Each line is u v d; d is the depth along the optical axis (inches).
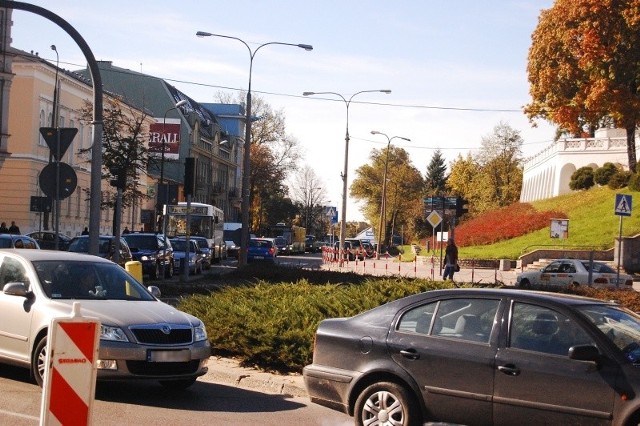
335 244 3061.0
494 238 2610.7
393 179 4347.9
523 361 323.3
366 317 366.9
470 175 4347.9
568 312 326.3
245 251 1531.7
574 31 2144.4
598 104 2094.0
